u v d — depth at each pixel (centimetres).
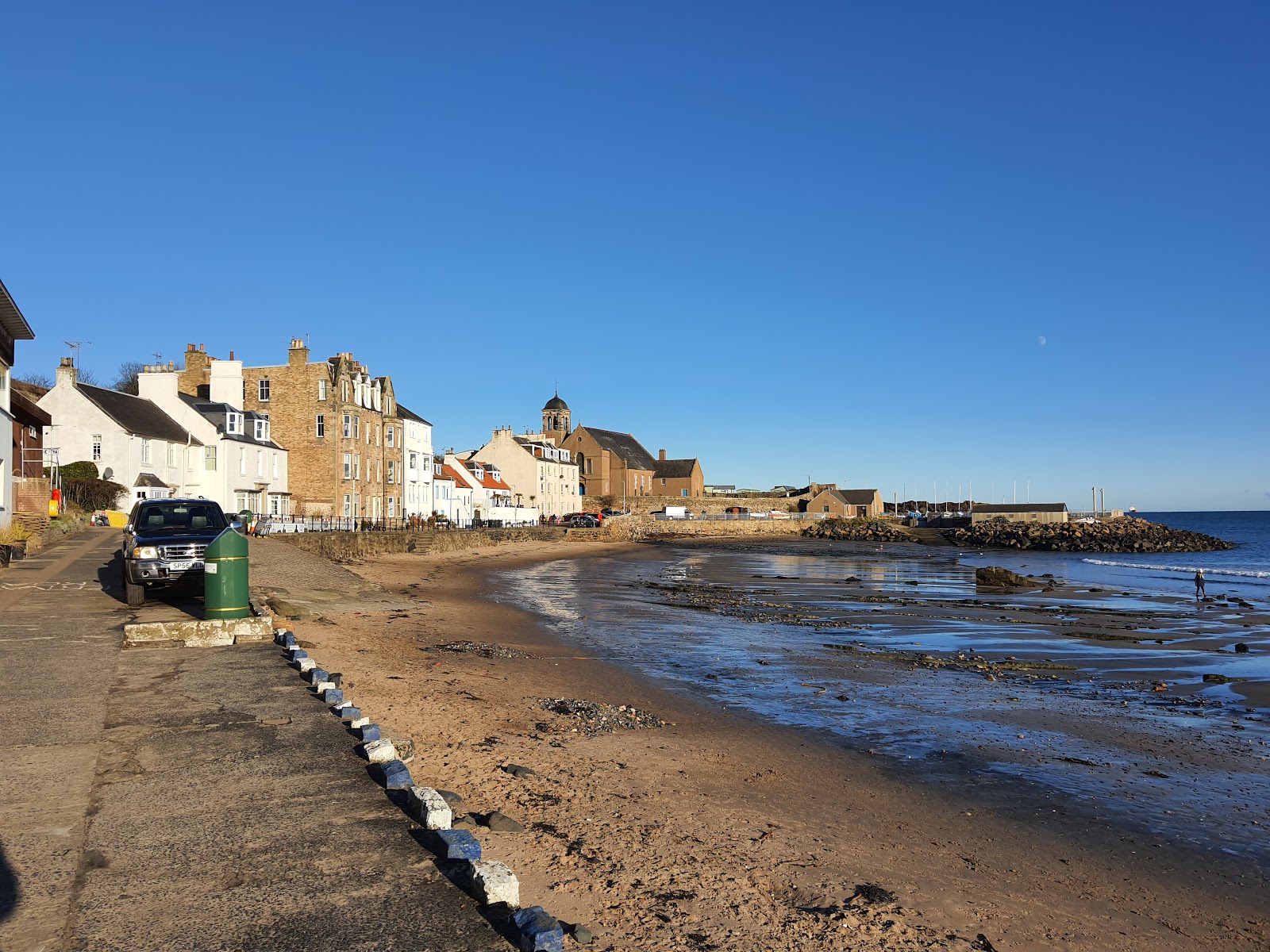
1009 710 1505
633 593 3678
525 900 633
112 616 1548
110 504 4309
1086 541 9969
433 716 1144
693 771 1041
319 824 611
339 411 5691
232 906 489
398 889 517
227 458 5050
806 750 1198
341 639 1731
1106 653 2181
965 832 911
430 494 7394
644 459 13475
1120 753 1246
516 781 907
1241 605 3450
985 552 9056
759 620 2733
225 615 1380
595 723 1236
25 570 2197
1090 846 891
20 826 594
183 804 643
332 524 5166
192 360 5794
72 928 459
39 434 3797
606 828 799
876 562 6656
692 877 705
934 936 654
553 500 10594
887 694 1611
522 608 2914
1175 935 704
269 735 823
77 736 809
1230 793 1073
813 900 698
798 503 14012
